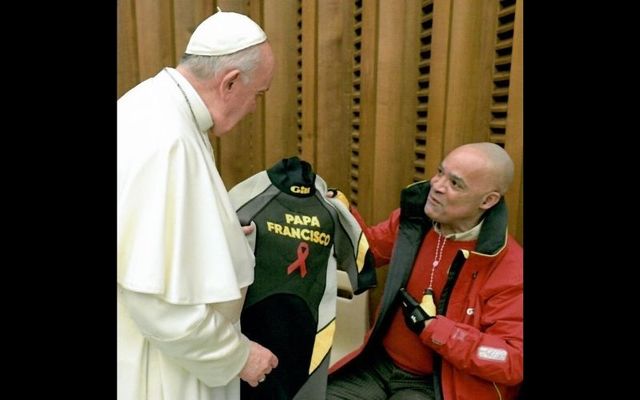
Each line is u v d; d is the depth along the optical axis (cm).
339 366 122
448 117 122
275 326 104
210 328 79
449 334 98
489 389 101
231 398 97
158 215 76
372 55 144
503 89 113
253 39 86
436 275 110
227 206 87
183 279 77
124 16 175
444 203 103
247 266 90
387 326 118
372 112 148
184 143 80
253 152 178
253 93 90
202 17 170
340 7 157
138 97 84
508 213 109
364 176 153
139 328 79
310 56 159
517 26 102
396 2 138
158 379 84
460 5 116
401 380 116
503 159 99
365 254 114
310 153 165
